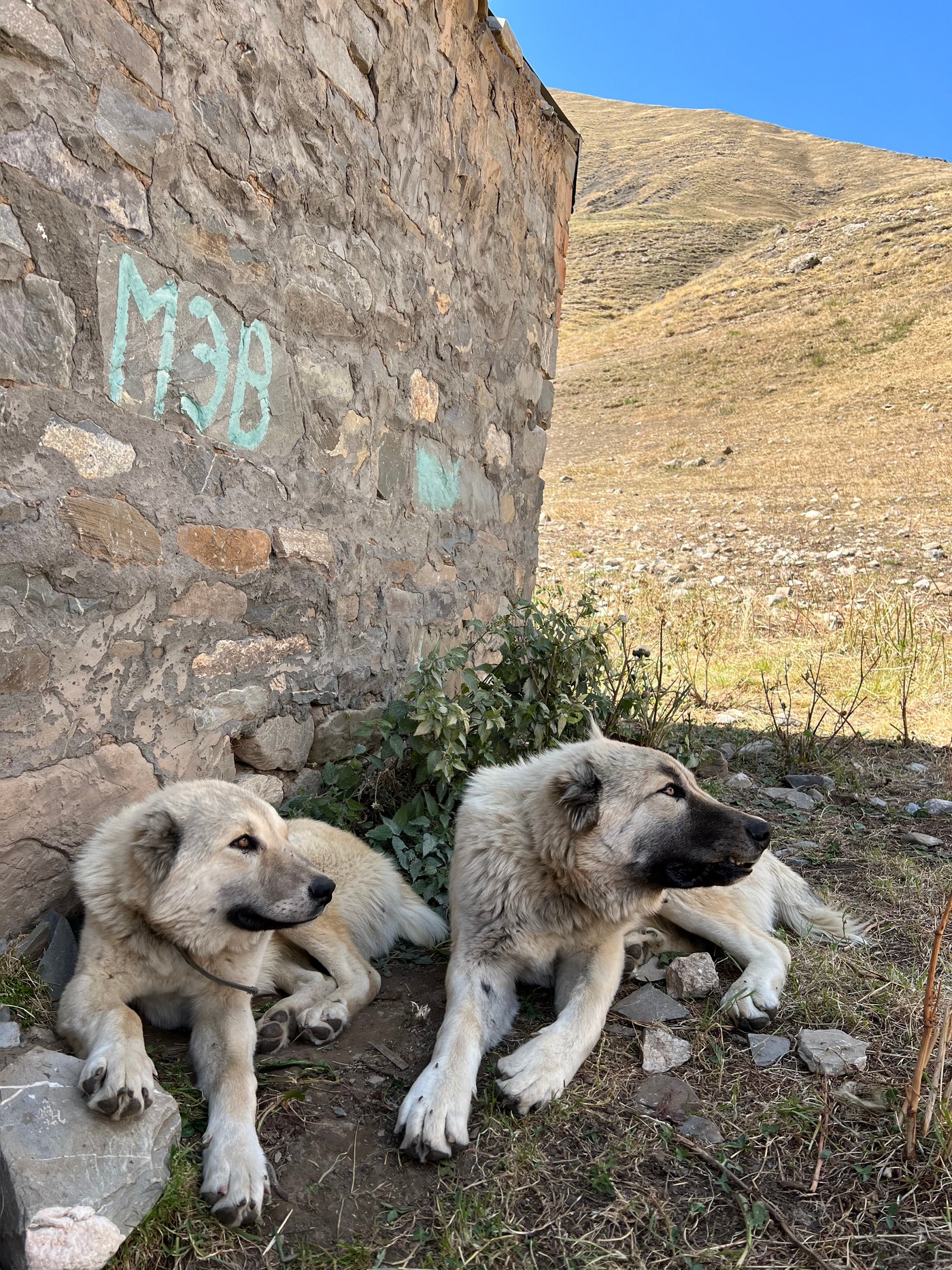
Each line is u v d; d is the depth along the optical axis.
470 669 1.98
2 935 1.17
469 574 2.43
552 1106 1.12
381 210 1.88
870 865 1.91
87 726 1.27
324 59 1.64
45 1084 0.94
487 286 2.42
